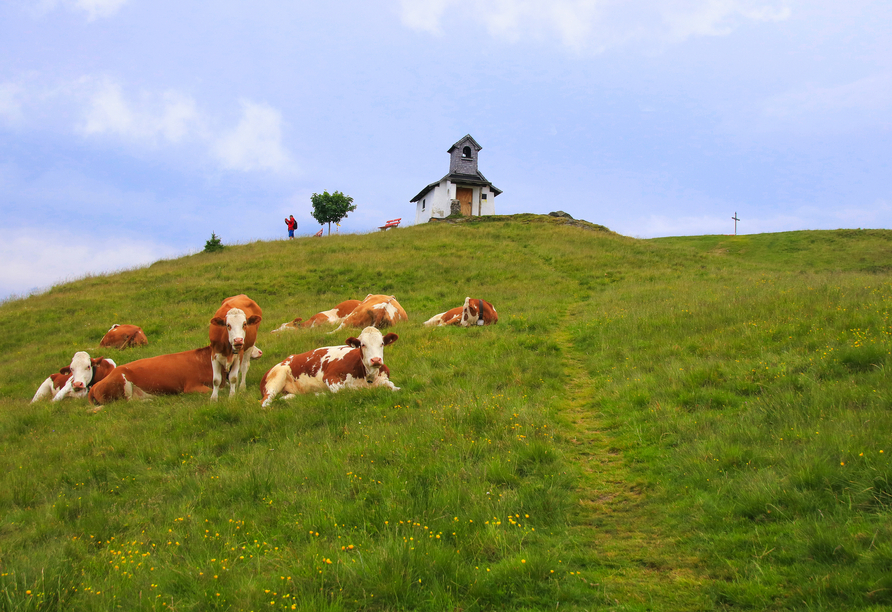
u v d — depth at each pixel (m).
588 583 4.63
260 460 7.38
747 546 4.87
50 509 6.55
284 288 25.69
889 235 38.50
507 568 4.69
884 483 5.14
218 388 11.82
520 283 24.39
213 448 8.40
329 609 4.14
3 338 20.44
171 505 6.49
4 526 6.29
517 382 10.00
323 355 11.13
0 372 15.72
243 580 4.56
